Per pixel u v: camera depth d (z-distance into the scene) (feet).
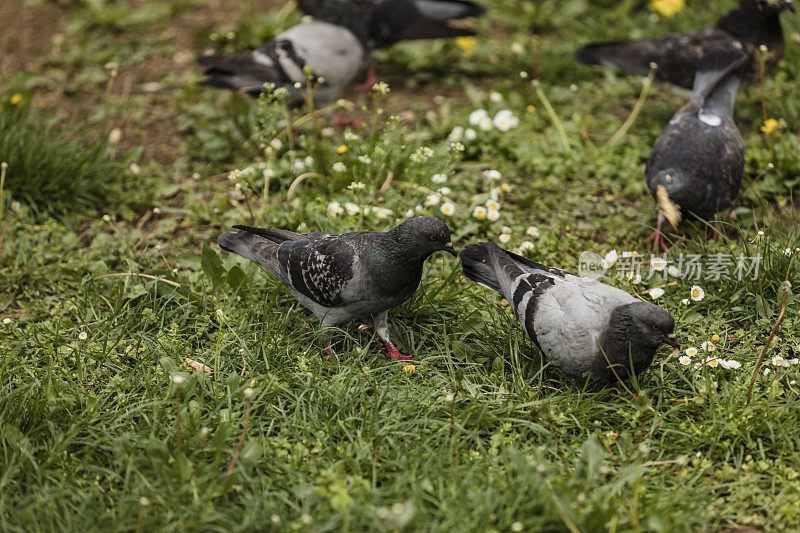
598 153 21.33
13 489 11.66
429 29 24.32
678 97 23.68
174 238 18.86
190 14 29.73
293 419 12.94
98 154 20.34
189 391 13.24
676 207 17.02
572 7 27.84
